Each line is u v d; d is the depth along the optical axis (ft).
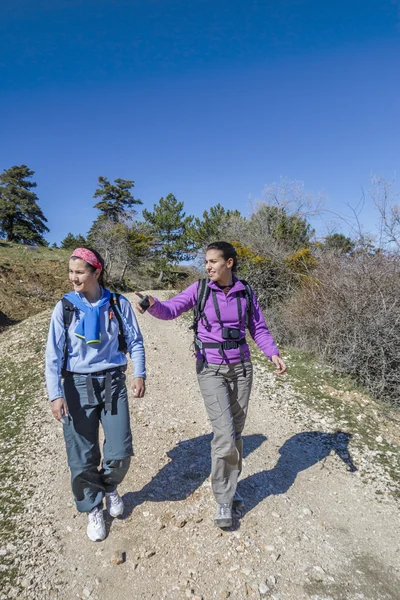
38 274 74.79
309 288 27.94
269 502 11.41
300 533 10.32
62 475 12.70
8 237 142.31
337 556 9.69
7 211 138.21
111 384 9.61
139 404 18.06
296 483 12.44
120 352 9.94
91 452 9.65
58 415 8.91
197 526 10.34
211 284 10.32
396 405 19.24
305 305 27.22
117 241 94.84
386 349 20.42
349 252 26.25
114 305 9.79
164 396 19.20
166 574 9.00
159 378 21.84
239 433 10.89
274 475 12.78
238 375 10.37
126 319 9.91
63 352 9.53
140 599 8.45
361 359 20.93
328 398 18.98
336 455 14.15
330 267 26.43
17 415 17.44
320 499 11.77
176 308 10.29
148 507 11.00
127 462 9.80
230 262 10.16
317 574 9.13
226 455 9.78
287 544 9.92
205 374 10.23
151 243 105.29
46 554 9.53
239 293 10.36
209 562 9.30
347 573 9.23
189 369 23.70
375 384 19.98
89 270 9.43
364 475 13.03
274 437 15.26
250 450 14.23
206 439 14.88
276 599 8.47
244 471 12.87
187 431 15.52
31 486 12.17
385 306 20.92
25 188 146.10
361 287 22.31
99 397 9.59
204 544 9.79
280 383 20.53
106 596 8.53
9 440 15.24
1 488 12.13
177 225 110.52
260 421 16.58
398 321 20.25
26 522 10.61
